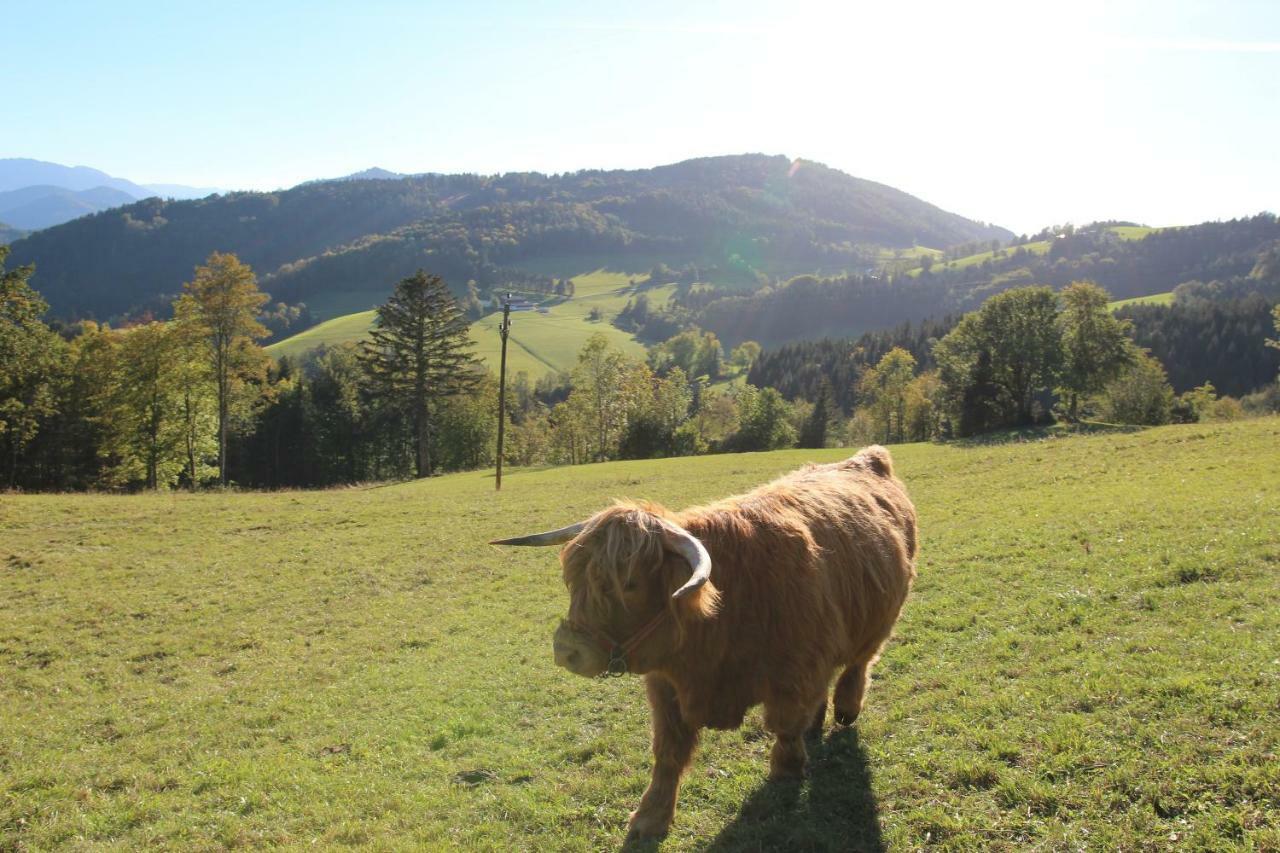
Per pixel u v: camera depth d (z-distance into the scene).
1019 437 62.91
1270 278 194.38
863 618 6.73
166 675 14.66
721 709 5.75
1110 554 12.26
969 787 6.14
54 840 8.04
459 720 10.06
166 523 30.47
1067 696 7.27
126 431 62.59
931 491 25.80
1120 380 86.31
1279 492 14.84
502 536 26.02
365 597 19.39
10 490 46.50
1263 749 5.70
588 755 8.37
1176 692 6.81
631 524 5.20
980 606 10.84
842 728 7.57
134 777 9.59
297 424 89.50
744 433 102.06
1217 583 9.88
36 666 15.54
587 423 96.94
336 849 6.86
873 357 154.75
